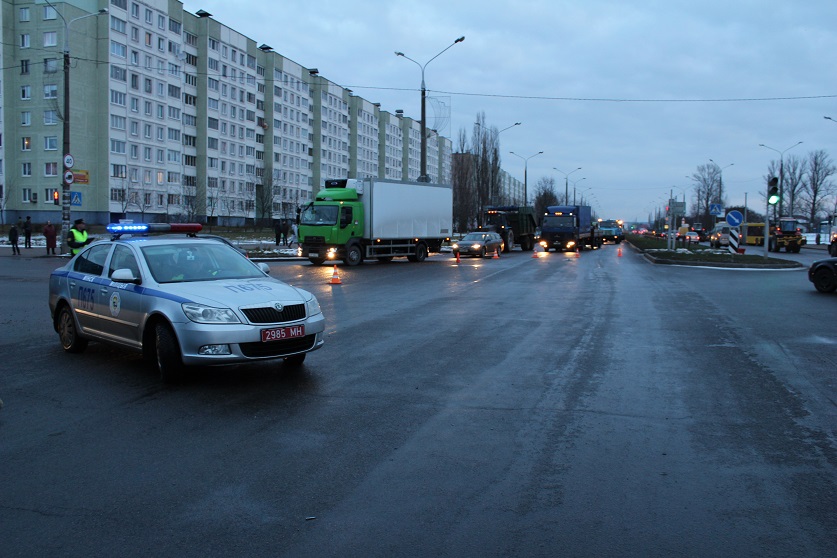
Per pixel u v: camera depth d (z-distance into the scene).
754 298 15.40
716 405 6.26
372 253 28.59
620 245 64.38
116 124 66.94
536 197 122.12
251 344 6.88
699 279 20.91
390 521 3.85
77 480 4.45
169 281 7.62
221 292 7.15
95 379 7.29
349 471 4.61
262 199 87.00
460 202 70.56
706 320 11.77
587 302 14.50
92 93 65.25
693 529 3.75
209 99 79.62
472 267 26.83
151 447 5.09
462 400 6.42
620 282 19.70
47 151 63.88
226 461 4.80
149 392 6.73
